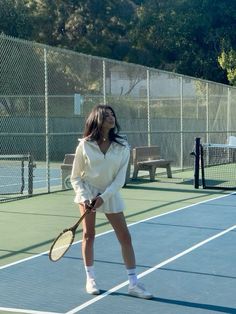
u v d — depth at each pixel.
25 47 16.86
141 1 53.09
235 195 15.15
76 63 18.48
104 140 6.26
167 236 9.70
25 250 8.73
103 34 48.59
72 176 6.38
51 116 21.70
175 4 50.66
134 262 6.48
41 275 7.30
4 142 21.39
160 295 6.52
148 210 12.48
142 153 18.77
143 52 49.28
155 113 22.33
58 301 6.30
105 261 7.96
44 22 45.22
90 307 6.11
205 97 24.45
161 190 16.09
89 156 6.20
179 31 48.94
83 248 6.54
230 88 26.62
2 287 6.81
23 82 16.89
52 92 18.17
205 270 7.56
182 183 17.86
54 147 23.14
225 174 21.12
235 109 27.45
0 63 16.69
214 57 48.56
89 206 6.16
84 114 19.31
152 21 49.25
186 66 48.59
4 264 7.87
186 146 23.48
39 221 11.23
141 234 9.85
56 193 15.32
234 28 49.81
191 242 9.23
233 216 11.74
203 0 49.88
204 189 16.42
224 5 49.75
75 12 47.22
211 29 49.22
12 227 10.63
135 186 16.97
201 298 6.43
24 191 15.90
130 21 50.53
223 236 9.70
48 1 45.84
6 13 41.53
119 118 20.66
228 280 7.11
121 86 20.73
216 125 25.28
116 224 6.39
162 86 22.45
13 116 20.83
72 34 47.00
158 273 7.41
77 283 6.95
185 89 23.50
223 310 6.03
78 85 18.69
